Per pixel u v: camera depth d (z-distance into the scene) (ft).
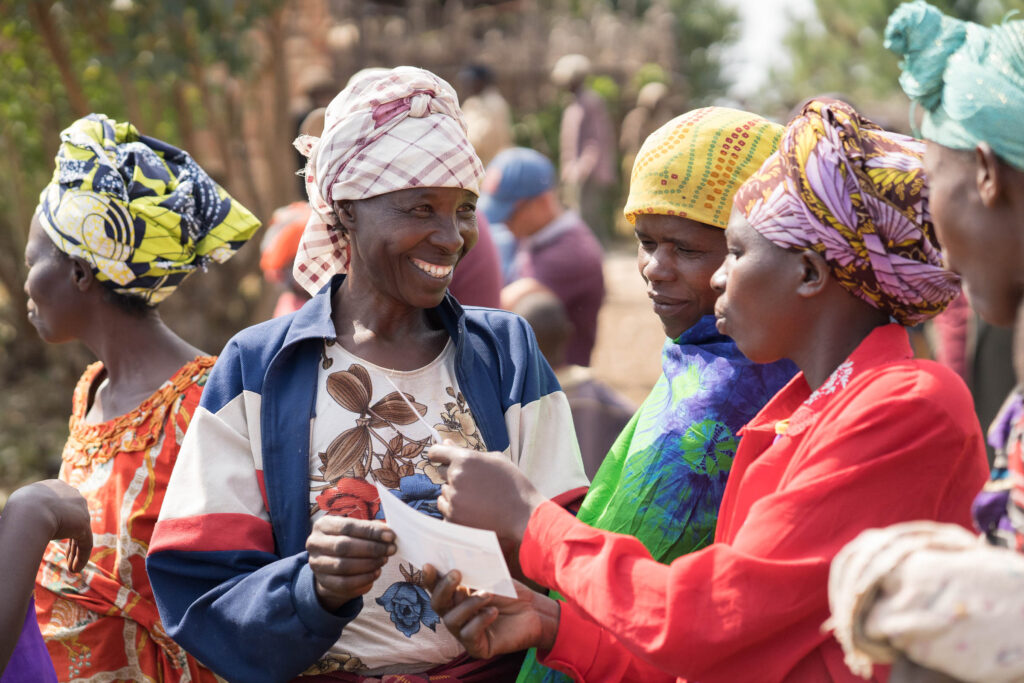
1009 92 4.51
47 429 22.47
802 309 5.55
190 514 6.39
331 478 6.48
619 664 6.31
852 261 5.35
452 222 6.55
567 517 5.73
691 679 5.31
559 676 6.68
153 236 8.02
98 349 8.29
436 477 6.59
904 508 5.10
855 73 56.70
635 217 7.00
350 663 6.41
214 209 8.45
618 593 5.37
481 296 13.66
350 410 6.61
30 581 6.29
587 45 57.98
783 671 5.19
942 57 4.78
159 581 6.46
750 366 6.70
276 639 6.03
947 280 5.39
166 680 7.71
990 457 13.37
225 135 23.59
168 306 24.52
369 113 6.41
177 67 21.20
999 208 4.63
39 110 22.50
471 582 5.68
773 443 5.75
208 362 8.00
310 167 6.91
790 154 5.46
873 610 3.94
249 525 6.40
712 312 6.94
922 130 4.98
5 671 6.22
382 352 6.80
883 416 5.13
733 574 5.11
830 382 5.50
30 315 8.49
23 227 23.67
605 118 41.57
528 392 7.05
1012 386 13.05
